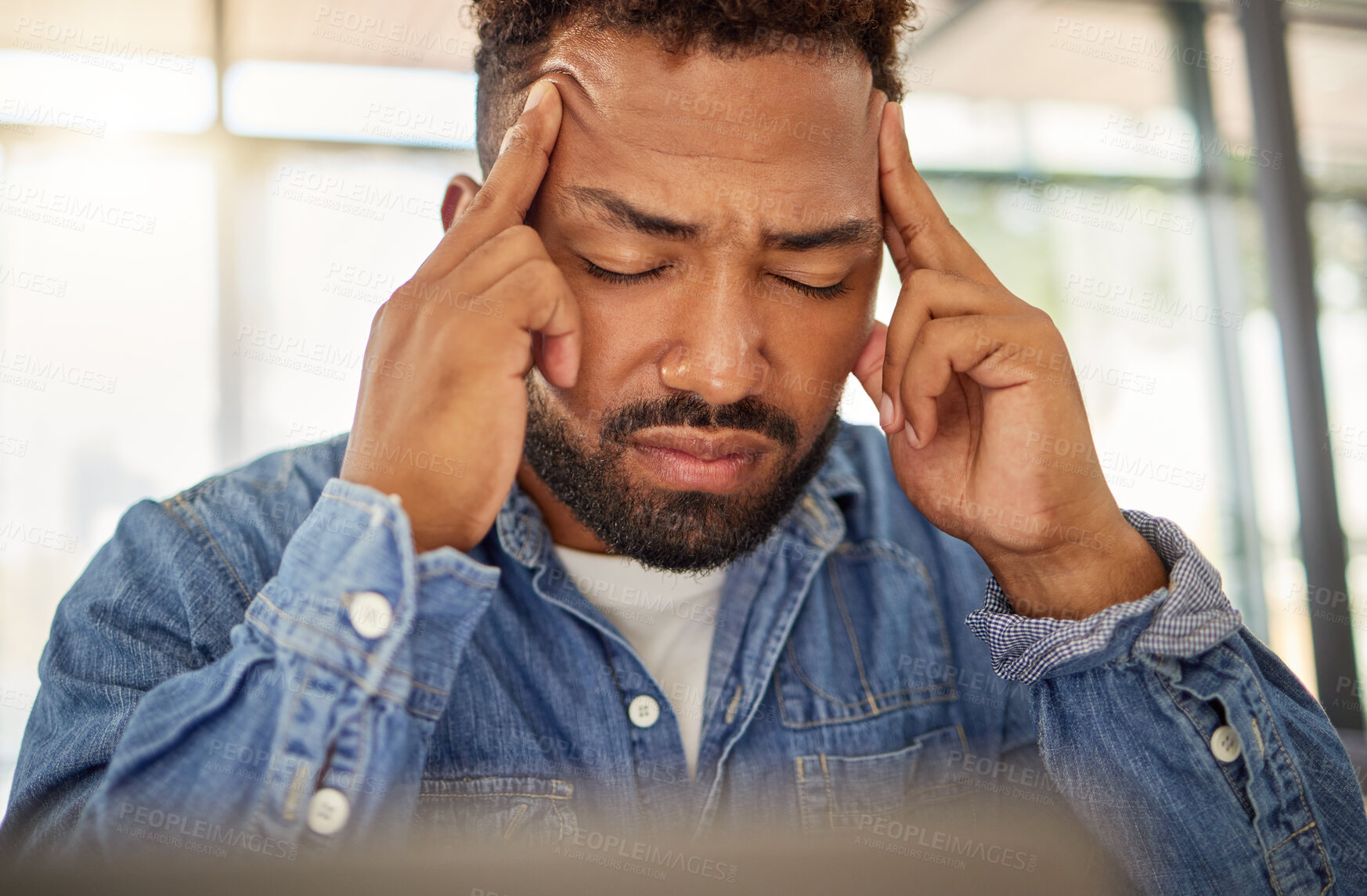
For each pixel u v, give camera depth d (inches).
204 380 148.6
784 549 35.6
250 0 143.3
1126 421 168.7
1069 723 29.5
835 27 27.8
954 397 31.7
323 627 23.8
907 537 38.6
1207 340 168.4
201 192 148.9
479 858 11.4
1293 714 30.3
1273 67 147.3
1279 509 162.4
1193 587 29.1
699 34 26.6
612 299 28.4
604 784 30.5
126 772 22.9
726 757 32.1
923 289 30.4
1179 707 28.9
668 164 27.0
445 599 24.9
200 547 31.9
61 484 143.4
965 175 172.1
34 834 26.3
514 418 26.0
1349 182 152.4
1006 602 31.5
